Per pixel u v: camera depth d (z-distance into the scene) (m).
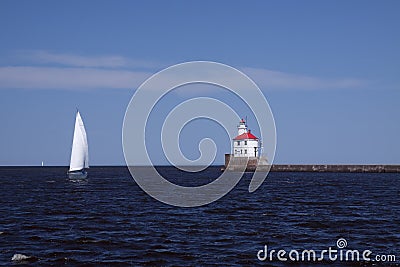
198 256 30.77
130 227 41.72
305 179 133.12
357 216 48.69
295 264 28.92
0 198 72.88
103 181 130.38
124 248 33.09
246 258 30.25
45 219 47.06
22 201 67.44
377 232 39.00
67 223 44.22
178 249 32.72
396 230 39.88
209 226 42.22
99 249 32.78
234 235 37.81
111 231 39.62
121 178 152.00
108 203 63.84
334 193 80.38
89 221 45.53
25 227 41.72
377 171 171.50
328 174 170.12
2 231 39.56
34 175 188.38
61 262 29.34
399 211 53.12
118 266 28.56
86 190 92.31
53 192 86.69
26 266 28.41
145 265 28.75
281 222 44.66
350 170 175.38
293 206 59.06
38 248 33.03
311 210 54.50
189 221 45.34
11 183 121.38
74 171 127.06
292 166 181.75
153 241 35.38
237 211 53.56
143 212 52.75
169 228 41.12
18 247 33.31
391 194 77.94
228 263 29.09
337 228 41.03
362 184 107.06
